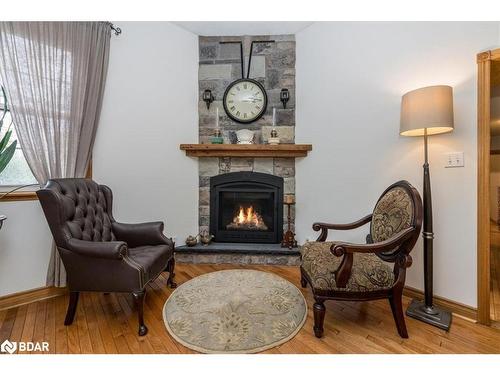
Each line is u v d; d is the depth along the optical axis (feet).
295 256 9.04
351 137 8.25
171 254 7.37
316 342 5.08
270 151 9.38
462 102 5.93
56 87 7.10
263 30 9.64
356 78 8.08
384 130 7.54
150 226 7.42
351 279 5.09
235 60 10.00
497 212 15.80
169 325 5.59
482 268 5.65
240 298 6.72
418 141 6.86
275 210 9.78
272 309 6.19
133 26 8.89
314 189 9.22
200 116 9.96
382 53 7.50
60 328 5.55
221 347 4.92
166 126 9.42
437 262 6.36
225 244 9.73
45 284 7.04
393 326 5.58
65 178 6.59
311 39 9.23
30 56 6.67
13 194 6.53
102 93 8.34
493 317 5.82
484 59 5.56
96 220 6.93
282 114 9.80
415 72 6.83
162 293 7.12
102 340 5.15
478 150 5.67
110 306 6.46
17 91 6.50
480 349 4.85
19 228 6.68
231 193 10.15
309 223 9.41
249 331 5.38
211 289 7.23
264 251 9.11
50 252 7.11
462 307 5.93
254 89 9.89
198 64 9.98
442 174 6.28
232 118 9.91
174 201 9.62
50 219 5.50
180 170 9.68
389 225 5.69
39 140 6.81
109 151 8.56
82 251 5.31
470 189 5.82
